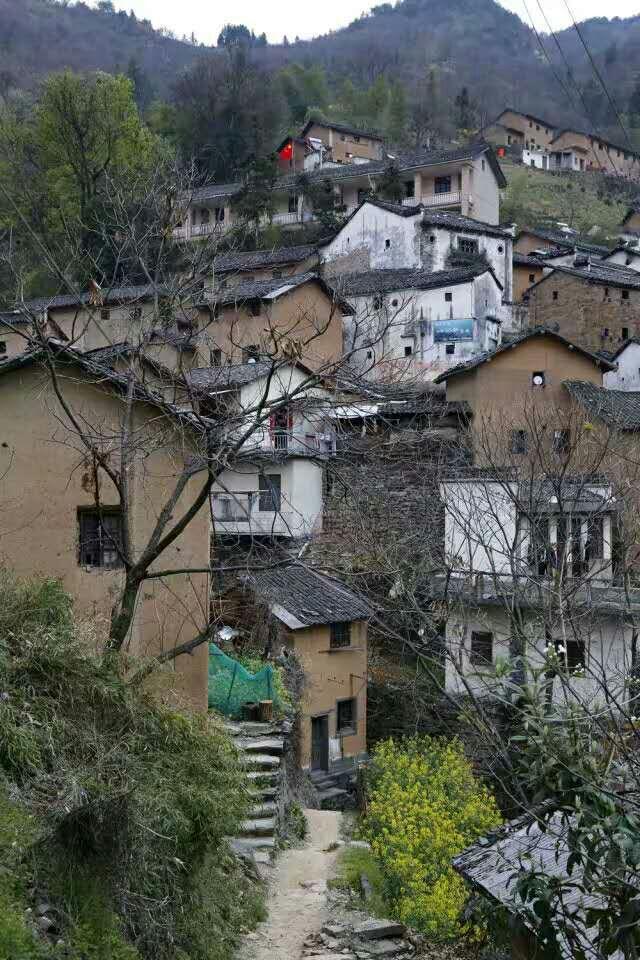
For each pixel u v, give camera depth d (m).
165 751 10.25
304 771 22.34
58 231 23.27
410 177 70.38
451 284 47.28
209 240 15.73
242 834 14.80
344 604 25.22
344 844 16.52
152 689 11.77
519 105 127.06
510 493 15.98
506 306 53.75
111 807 8.74
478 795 17.41
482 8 183.88
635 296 54.81
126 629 11.10
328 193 66.06
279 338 13.16
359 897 13.94
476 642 21.55
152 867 9.20
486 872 9.82
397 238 56.47
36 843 8.31
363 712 25.34
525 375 35.06
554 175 103.94
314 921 12.87
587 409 30.25
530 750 7.85
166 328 13.03
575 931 7.87
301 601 24.64
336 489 27.27
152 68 108.62
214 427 11.49
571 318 54.94
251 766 16.25
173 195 14.56
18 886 7.95
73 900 8.28
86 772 9.25
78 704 10.05
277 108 81.62
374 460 20.22
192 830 9.89
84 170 24.73
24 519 13.95
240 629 24.05
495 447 25.64
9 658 9.97
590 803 7.55
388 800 16.92
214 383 14.06
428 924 12.98
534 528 15.54
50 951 7.64
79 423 13.95
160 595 14.34
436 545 16.97
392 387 20.52
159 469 14.20
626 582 15.18
